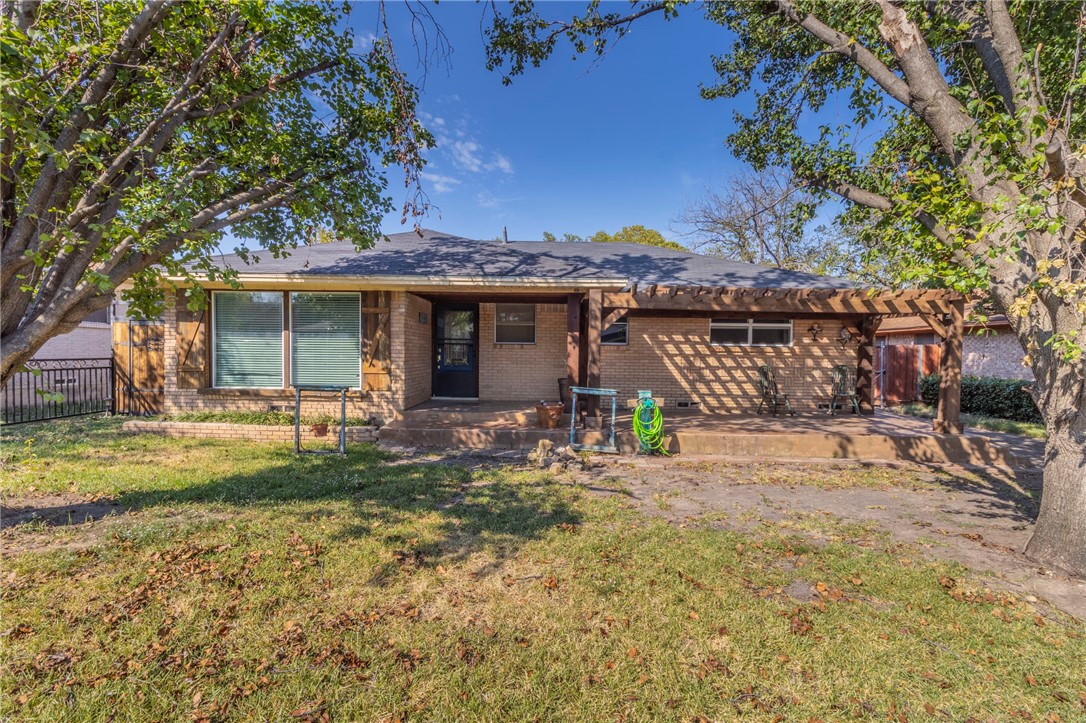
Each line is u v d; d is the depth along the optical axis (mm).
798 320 10258
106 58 3988
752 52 8219
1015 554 3863
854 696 2285
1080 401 3512
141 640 2572
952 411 7625
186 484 5211
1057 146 2963
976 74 5641
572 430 7121
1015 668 2482
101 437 7645
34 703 2143
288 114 6379
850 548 3924
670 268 10352
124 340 9773
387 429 7828
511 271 8156
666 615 2904
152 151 4355
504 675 2385
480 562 3553
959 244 3621
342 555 3594
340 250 9844
